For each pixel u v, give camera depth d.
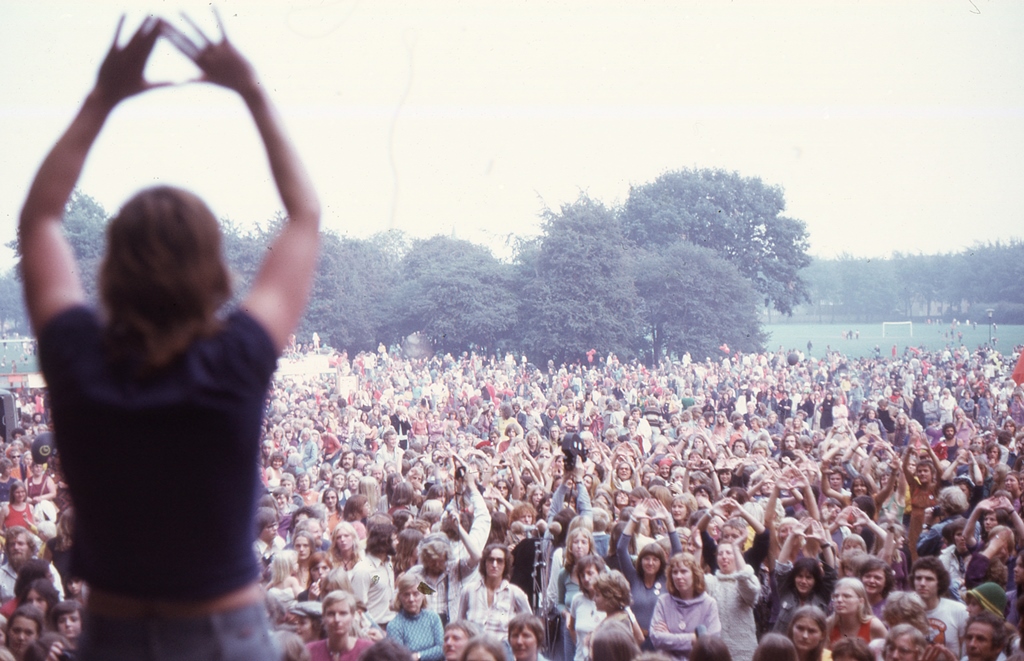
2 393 19.72
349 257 66.75
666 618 6.25
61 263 1.22
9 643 5.52
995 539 7.36
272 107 1.28
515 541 8.14
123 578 1.13
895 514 10.23
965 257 94.00
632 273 64.69
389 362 51.88
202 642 1.16
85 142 1.24
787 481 8.21
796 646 5.44
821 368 45.94
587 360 62.16
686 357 50.06
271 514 8.20
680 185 76.38
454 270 65.69
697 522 7.78
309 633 5.89
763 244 78.25
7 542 7.72
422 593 6.42
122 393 1.10
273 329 1.18
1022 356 20.81
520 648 5.62
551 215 62.94
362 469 13.26
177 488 1.11
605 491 9.41
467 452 12.18
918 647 5.07
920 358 53.19
